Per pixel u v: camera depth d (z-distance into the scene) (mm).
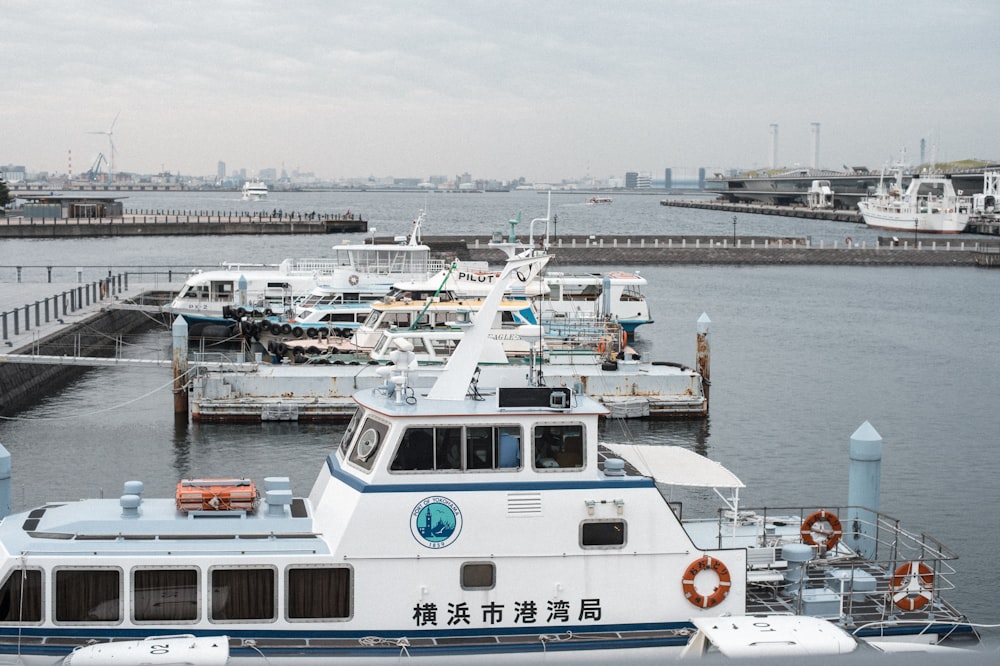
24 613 17312
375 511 17859
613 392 48438
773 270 131375
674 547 18484
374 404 18781
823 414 50281
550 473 18234
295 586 17766
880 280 120000
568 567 18266
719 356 67062
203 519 18297
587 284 71125
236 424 46500
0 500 23984
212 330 70875
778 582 20359
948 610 20281
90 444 42938
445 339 50594
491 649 17797
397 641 17812
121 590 17375
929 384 58344
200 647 16234
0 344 53000
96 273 108688
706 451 43062
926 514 35125
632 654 18109
